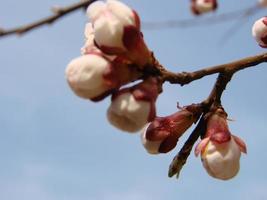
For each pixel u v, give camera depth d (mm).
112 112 223
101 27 223
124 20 224
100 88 222
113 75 222
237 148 246
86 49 229
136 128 223
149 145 252
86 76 220
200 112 253
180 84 236
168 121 252
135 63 227
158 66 231
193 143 253
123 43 224
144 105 221
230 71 250
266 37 282
